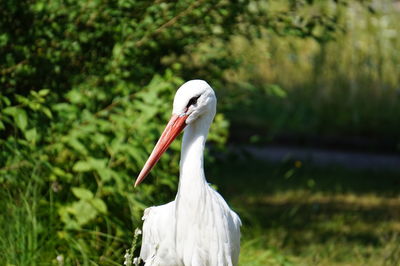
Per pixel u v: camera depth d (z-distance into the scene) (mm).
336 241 12477
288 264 10250
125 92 9430
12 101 9922
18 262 8250
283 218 13570
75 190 8609
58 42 9812
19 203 8891
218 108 11586
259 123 20547
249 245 10750
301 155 18984
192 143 7152
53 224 8938
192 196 7098
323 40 11258
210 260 7250
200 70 11289
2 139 9820
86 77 10117
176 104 7000
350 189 15977
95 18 9867
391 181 16734
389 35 22750
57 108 8969
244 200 14578
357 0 11922
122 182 8773
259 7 10859
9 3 9711
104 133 9219
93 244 9023
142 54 10234
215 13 10508
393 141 19984
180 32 10602
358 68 21844
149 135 8953
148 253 7941
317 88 21641
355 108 20922
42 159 8930
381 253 11805
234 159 12625
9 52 9805
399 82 21531
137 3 10008
